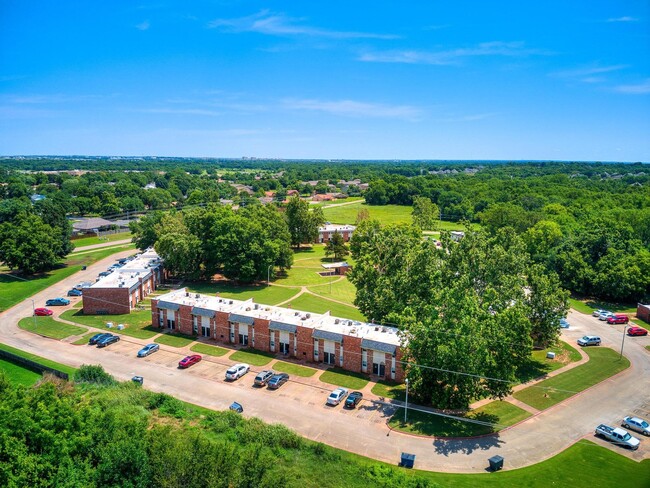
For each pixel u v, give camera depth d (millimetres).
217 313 71500
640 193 196750
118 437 34281
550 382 59531
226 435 42812
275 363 64125
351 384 58125
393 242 73438
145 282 93000
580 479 40906
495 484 40000
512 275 63719
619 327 80938
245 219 110375
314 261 132250
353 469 39469
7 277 104938
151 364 62906
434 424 49250
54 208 125250
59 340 70688
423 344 49844
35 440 31828
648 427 48125
